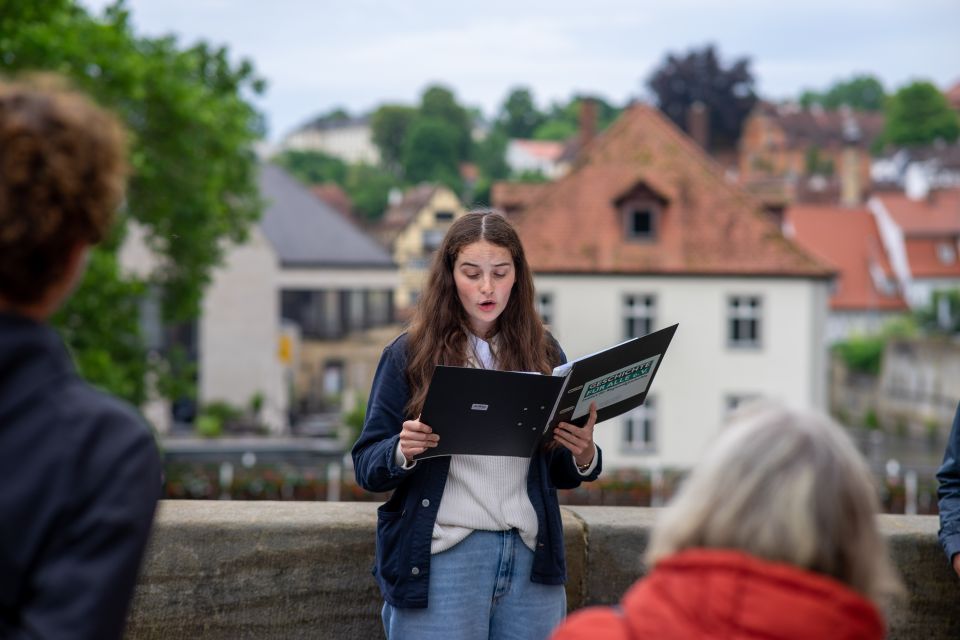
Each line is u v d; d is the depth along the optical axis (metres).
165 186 22.03
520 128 185.12
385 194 117.38
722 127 119.50
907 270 81.88
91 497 1.53
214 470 24.02
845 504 1.57
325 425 48.56
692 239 40.66
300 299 54.69
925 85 144.00
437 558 2.90
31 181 1.55
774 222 43.19
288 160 144.62
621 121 42.72
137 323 20.39
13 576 1.51
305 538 3.60
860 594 1.59
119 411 1.60
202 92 22.61
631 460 40.25
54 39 18.59
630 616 1.63
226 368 50.94
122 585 1.52
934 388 54.28
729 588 1.54
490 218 2.99
